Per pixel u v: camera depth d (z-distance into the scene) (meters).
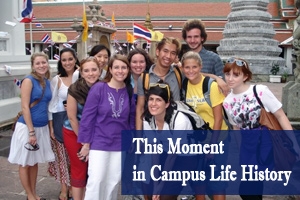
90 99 3.84
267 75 28.58
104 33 23.25
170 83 4.14
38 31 39.47
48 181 5.65
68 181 4.76
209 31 38.09
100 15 22.92
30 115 4.53
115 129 3.88
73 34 38.72
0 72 9.58
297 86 7.72
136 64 4.34
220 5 39.44
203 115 4.02
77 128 4.13
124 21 40.12
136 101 4.16
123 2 41.44
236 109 3.72
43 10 41.59
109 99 3.83
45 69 4.61
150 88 3.75
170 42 4.05
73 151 4.23
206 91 3.95
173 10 40.00
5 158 6.77
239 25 30.03
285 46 33.78
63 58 4.71
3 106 9.54
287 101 8.12
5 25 11.57
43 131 4.71
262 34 29.58
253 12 29.81
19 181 5.59
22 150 4.56
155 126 3.89
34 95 4.54
